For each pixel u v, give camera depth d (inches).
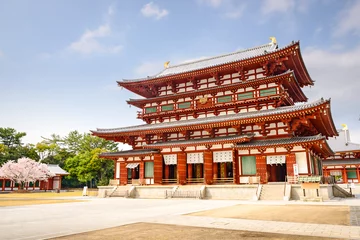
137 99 1964.8
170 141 1723.7
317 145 1317.7
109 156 1812.3
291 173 1318.9
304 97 1918.1
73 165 3417.8
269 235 462.9
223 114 1717.5
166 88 1978.3
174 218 682.2
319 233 474.6
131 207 1014.4
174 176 1729.8
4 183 3021.7
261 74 1674.5
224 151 1497.3
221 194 1374.3
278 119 1398.9
